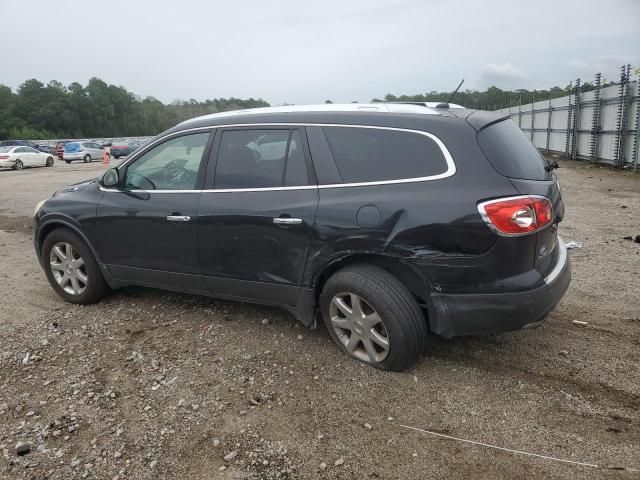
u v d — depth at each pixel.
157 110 135.12
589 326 4.26
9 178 22.25
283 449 2.82
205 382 3.50
